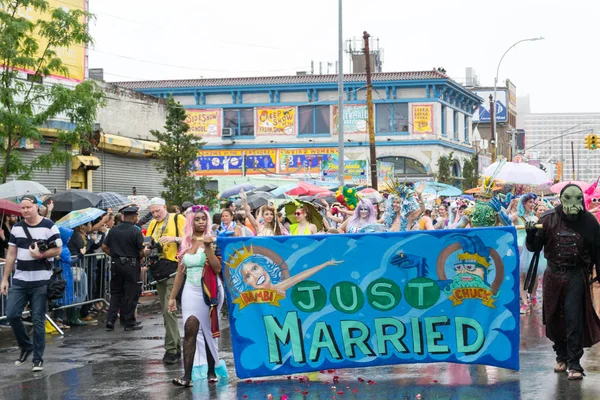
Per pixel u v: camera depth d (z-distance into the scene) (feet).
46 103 71.20
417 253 28.60
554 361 31.65
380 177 173.17
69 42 60.70
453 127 200.03
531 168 44.01
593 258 28.66
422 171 183.42
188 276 28.58
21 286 32.37
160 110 101.04
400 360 28.66
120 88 93.04
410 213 39.45
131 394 27.22
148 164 97.40
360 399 25.75
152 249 34.17
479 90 289.33
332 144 183.62
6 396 27.37
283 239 28.66
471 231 28.43
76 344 38.75
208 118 186.91
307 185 77.20
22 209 32.58
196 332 28.58
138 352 36.09
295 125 185.06
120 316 44.50
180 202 87.15
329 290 28.71
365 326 28.71
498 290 28.45
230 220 51.44
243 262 28.63
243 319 28.63
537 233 29.27
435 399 25.50
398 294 28.66
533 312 46.85
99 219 53.01
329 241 28.68
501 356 28.45
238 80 188.65
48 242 32.55
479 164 219.41
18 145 64.28
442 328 28.66
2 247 45.50
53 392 27.89
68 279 44.39
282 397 25.98
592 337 28.55
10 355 35.81
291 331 28.68
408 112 183.73
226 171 185.47
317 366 28.63
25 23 57.36
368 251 28.68
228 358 34.19
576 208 28.19
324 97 184.96
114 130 91.71
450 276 28.58
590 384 27.25
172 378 29.86
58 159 61.41
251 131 187.01
